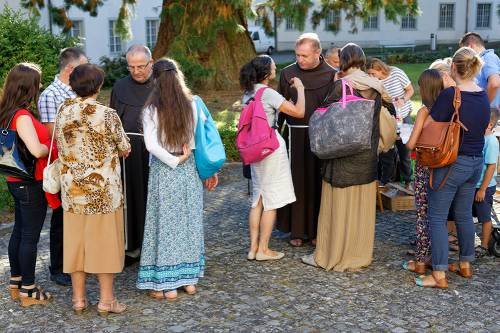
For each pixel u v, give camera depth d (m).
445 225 4.65
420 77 4.58
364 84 4.80
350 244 5.07
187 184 4.44
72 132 4.03
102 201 4.09
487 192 5.19
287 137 5.51
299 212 5.58
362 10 15.77
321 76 5.36
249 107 5.02
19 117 4.14
